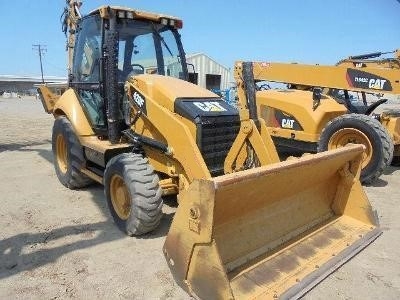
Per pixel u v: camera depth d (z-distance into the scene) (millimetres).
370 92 6500
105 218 4422
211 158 3850
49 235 3951
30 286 3033
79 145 5121
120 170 3760
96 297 2904
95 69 4805
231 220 3006
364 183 5945
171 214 4422
